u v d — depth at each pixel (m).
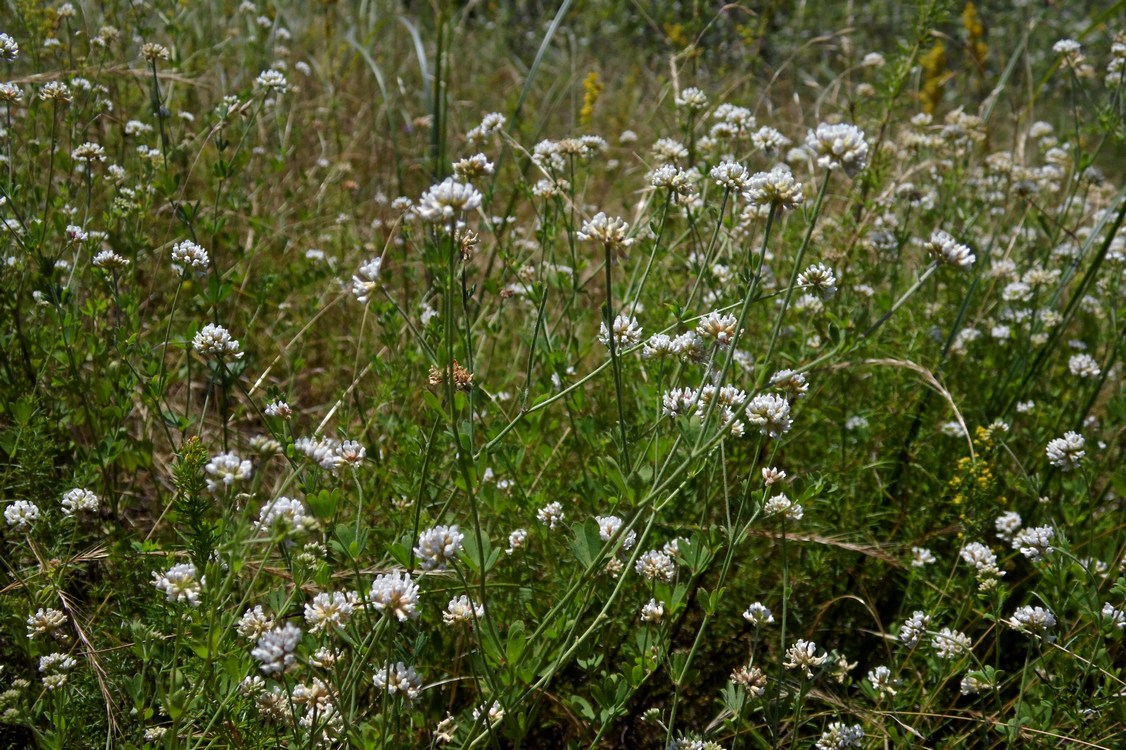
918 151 4.91
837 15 9.25
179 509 2.18
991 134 6.44
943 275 4.23
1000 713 2.67
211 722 2.06
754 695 2.42
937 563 3.33
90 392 3.30
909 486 3.63
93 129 4.62
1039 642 2.70
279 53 6.11
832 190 5.21
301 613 2.60
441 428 2.99
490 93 7.62
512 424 2.28
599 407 3.42
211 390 2.88
